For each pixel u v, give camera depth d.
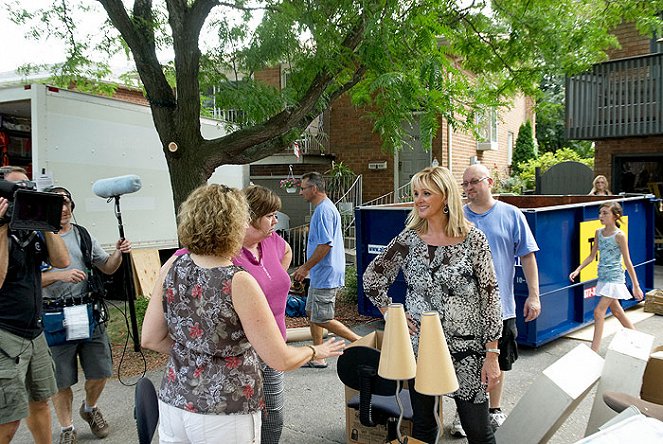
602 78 12.19
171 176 6.32
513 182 17.06
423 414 2.93
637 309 7.78
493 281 2.87
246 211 2.38
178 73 6.03
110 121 7.87
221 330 2.20
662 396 3.25
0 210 2.92
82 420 4.40
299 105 6.32
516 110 19.78
